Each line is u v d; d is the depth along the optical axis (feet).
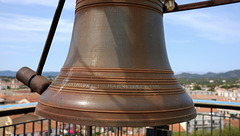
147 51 5.51
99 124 4.39
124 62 5.17
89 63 5.31
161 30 6.17
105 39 5.42
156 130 7.72
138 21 5.58
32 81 6.84
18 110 9.08
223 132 33.68
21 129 80.69
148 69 5.26
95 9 5.75
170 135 7.55
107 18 5.55
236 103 11.12
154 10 5.98
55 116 4.83
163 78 5.39
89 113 4.50
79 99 4.74
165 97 4.96
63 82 5.43
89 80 5.00
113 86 4.79
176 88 5.47
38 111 5.36
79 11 6.23
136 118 4.43
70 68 5.64
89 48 5.52
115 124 4.36
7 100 151.23
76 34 6.11
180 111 4.96
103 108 4.48
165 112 4.71
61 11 6.39
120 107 4.47
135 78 4.99
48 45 6.77
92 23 5.70
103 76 4.97
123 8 5.56
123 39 5.38
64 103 4.82
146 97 4.74
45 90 6.25
